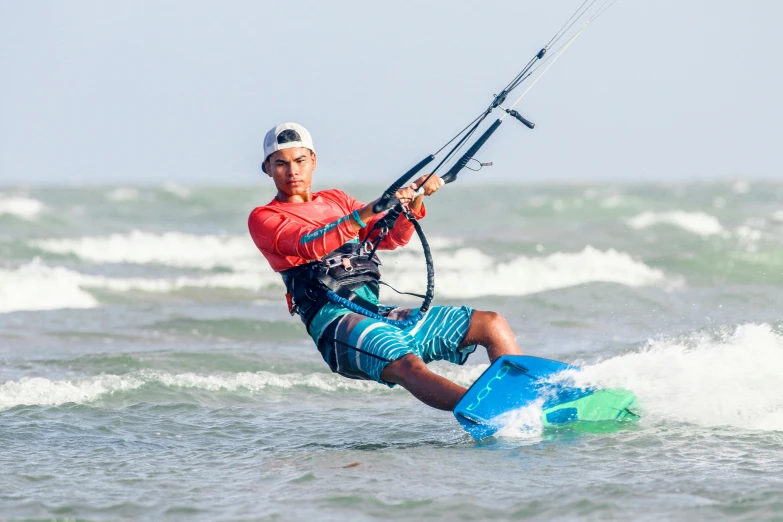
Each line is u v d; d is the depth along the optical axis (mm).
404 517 14430
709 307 41000
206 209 129625
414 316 19344
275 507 15016
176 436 20891
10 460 18469
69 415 22766
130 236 80562
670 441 18469
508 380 18703
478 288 55688
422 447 19141
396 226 20422
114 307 46562
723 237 67500
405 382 18453
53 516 14742
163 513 14875
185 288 55469
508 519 14273
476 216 107375
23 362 30781
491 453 18031
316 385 26625
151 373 27156
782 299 42312
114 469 17797
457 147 19734
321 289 19266
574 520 14109
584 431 19406
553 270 58438
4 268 60344
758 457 17344
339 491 15750
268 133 20203
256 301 51219
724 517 14039
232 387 26062
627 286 45250
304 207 19906
